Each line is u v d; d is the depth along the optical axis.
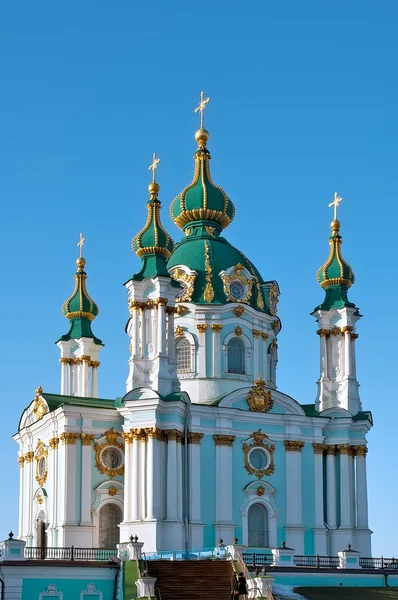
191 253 108.25
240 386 104.06
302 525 100.88
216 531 96.12
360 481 104.62
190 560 78.25
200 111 114.06
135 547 79.44
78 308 115.38
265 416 101.62
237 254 110.12
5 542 76.12
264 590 69.12
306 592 79.81
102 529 95.81
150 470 92.50
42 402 100.81
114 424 97.62
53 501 96.31
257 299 108.44
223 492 97.50
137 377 96.38
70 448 95.50
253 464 100.50
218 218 111.81
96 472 96.12
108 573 78.62
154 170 102.38
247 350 105.88
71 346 114.69
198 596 73.19
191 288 105.56
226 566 77.56
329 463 104.19
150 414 93.75
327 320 109.12
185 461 95.81
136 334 97.75
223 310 105.06
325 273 110.81
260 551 97.50
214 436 98.50
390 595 82.25
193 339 104.12
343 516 102.62
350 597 79.62
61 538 93.44
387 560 92.25
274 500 100.44
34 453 104.31
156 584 74.62
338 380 107.62
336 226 112.50
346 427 104.75
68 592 76.88
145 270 99.00
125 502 93.38
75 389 113.62
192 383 103.19
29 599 75.25
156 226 100.25
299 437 102.88
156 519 91.25
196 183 112.38
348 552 87.75
